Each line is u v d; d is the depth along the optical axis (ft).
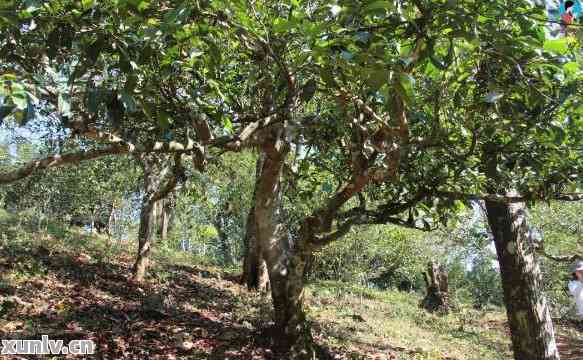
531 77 10.69
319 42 8.55
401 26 9.20
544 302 19.31
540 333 18.85
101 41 8.18
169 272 39.68
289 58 12.07
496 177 14.96
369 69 7.58
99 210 55.98
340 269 54.08
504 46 8.77
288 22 7.70
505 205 19.58
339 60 8.11
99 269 33.04
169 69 11.16
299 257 19.81
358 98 11.19
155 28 8.45
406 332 36.86
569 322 62.54
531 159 14.48
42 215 44.14
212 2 9.10
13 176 7.68
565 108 11.69
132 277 33.01
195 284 37.63
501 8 8.79
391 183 19.17
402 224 18.71
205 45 11.84
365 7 7.59
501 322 57.21
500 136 14.96
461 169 15.88
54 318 21.29
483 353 35.68
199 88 13.41
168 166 32.91
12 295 22.98
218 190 49.73
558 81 11.03
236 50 16.40
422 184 17.83
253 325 26.58
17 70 9.89
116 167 40.98
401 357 26.32
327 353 21.83
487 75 10.25
